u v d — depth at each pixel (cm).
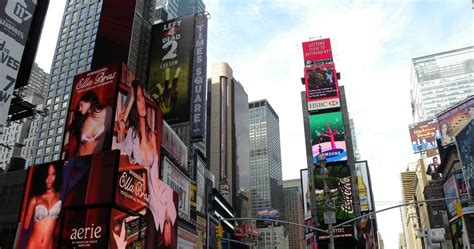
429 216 12912
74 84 4228
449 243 9675
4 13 2777
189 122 8094
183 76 8425
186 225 7131
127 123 4050
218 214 12706
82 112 4034
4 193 7256
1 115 2653
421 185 15125
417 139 15038
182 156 7544
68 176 3559
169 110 8169
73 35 13325
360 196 13238
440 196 12850
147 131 4431
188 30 8919
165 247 4466
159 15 13138
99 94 4034
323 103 11162
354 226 9469
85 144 3847
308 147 12269
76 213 3388
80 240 3281
